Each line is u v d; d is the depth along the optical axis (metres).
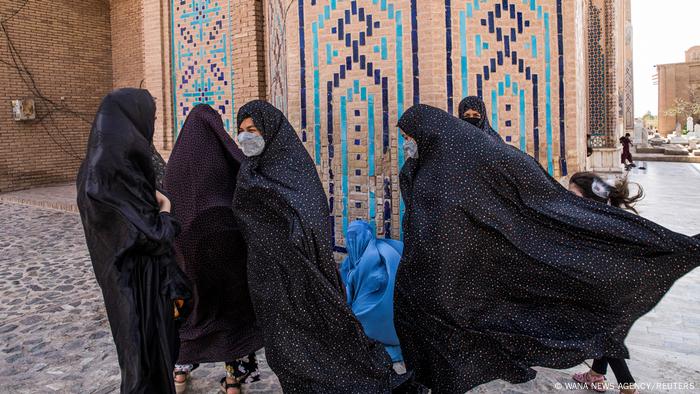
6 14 9.84
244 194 2.07
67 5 10.85
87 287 4.15
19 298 3.88
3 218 7.42
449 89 3.41
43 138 10.57
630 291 2.05
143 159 1.77
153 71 6.59
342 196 3.76
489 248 2.11
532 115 3.61
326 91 3.76
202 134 2.32
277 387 2.51
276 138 2.11
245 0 5.77
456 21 3.41
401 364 2.81
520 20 3.55
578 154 3.79
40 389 2.49
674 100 32.03
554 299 2.12
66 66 10.90
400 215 3.57
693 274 4.31
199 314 2.28
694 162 16.27
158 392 1.78
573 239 2.11
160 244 1.76
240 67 5.90
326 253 2.04
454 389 2.11
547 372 2.62
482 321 2.15
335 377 2.06
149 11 6.57
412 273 2.20
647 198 8.30
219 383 2.54
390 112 3.54
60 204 8.22
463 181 2.07
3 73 9.86
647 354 2.79
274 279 2.05
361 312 2.91
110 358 2.83
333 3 3.69
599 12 13.09
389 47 3.52
